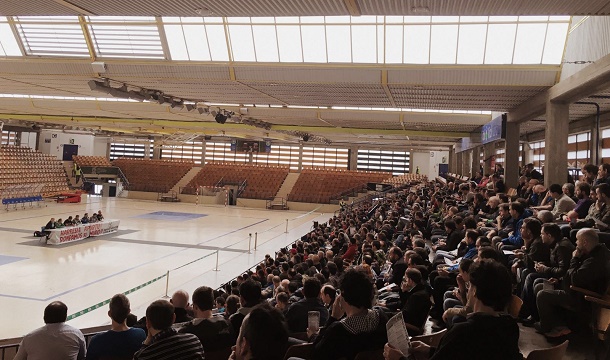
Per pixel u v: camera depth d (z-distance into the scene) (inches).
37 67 661.3
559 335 202.1
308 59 608.7
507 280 104.9
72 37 630.5
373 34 576.4
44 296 528.7
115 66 639.1
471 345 101.0
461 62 565.6
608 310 186.5
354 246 486.3
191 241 939.3
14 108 1178.0
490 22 533.3
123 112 1135.0
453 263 279.1
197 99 796.6
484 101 660.1
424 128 1105.4
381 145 1930.4
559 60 528.4
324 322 215.9
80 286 575.8
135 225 1137.4
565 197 362.0
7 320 445.1
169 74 641.6
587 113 681.0
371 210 978.1
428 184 1248.8
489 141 808.9
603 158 675.4
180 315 209.6
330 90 661.3
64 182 1838.1
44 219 1175.6
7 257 720.3
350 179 1895.9
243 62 620.7
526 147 1079.6
